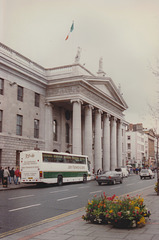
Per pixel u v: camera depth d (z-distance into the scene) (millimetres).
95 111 45625
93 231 7477
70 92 38688
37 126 37656
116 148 57500
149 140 112250
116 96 52469
